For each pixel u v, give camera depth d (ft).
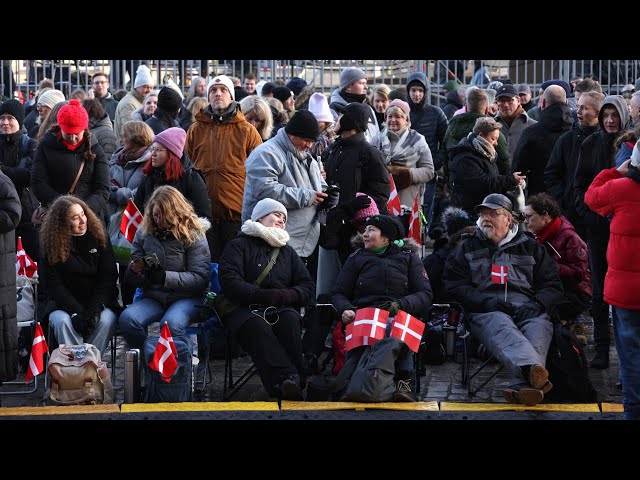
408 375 39.58
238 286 40.42
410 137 54.54
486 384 42.70
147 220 42.55
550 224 45.70
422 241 58.85
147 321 41.34
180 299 42.01
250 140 49.62
